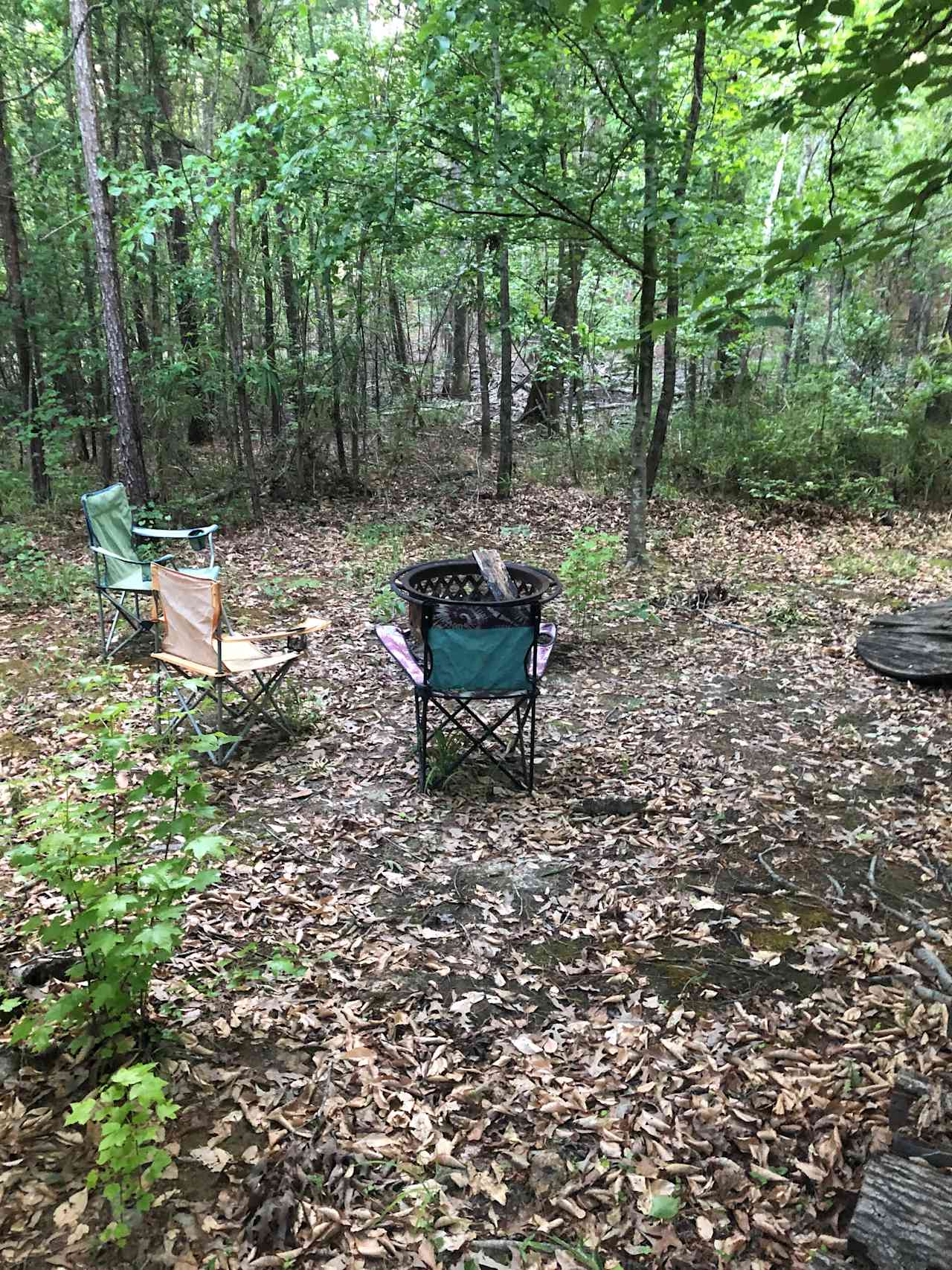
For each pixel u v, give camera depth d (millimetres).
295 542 8570
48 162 9602
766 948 2797
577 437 12008
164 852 3209
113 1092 1704
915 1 1798
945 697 4859
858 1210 1702
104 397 9977
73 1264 1720
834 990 2582
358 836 3455
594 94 6352
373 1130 2061
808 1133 2072
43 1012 2277
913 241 1906
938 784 3846
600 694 5020
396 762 4105
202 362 9711
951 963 2703
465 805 3709
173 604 4082
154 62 8781
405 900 3039
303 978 2588
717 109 7598
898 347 12586
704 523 9328
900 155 7879
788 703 4844
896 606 6652
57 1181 1889
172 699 4648
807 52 2318
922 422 10258
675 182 6082
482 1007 2518
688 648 5793
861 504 9891
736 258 6605
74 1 6750
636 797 3773
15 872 3111
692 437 10906
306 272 8109
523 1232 1828
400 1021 2436
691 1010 2516
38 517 8969
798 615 6422
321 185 6281
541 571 4230
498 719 3846
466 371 18047
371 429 11805
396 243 6590
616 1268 1753
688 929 2893
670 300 6801
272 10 8750
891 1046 2350
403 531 8883
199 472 10656
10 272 8703
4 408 11406
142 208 6848
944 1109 2018
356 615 6387
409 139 5812
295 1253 1756
